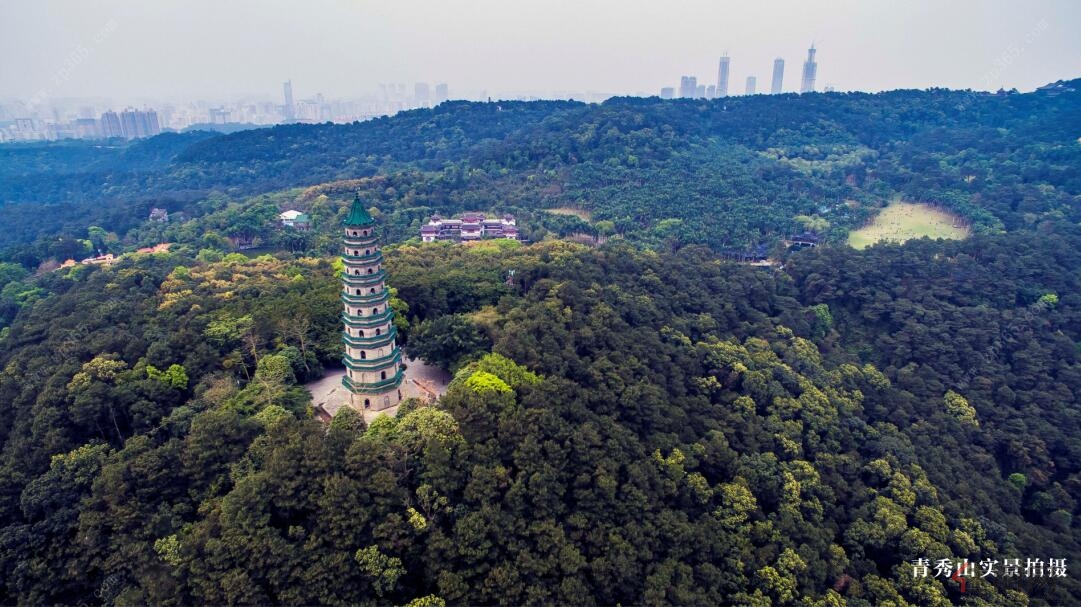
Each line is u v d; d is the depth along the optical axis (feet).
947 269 524.52
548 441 249.34
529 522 229.25
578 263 447.42
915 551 268.82
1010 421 392.47
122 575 205.77
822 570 256.52
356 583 200.44
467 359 305.32
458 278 396.37
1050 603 263.49
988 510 314.96
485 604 205.67
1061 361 437.99
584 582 220.02
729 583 242.78
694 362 361.92
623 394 301.63
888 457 325.01
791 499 285.84
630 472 256.93
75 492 228.84
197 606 192.13
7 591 208.54
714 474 295.48
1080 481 360.07
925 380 422.41
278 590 193.26
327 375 319.47
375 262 263.90
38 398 266.77
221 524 201.87
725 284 477.36
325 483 208.13
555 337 329.11
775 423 329.52
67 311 406.00
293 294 369.09
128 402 268.41
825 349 458.91
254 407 264.11
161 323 347.56
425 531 214.90
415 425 240.32
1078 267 542.57
